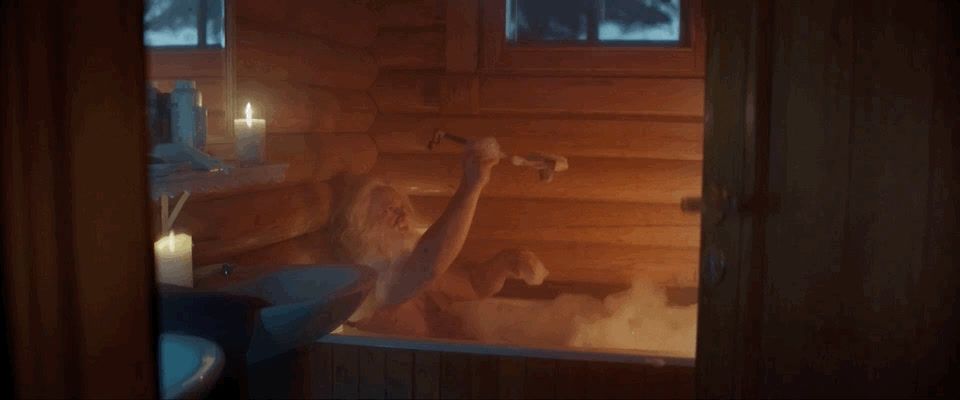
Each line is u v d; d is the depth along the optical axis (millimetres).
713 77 1343
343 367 2312
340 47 3125
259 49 2457
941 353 1239
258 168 2006
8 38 751
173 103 1806
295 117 2729
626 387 2172
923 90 1220
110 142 884
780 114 1285
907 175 1234
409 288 3035
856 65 1242
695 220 3309
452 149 3436
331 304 1688
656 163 3312
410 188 3475
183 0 2074
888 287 1255
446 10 3359
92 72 853
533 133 3359
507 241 3434
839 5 1243
